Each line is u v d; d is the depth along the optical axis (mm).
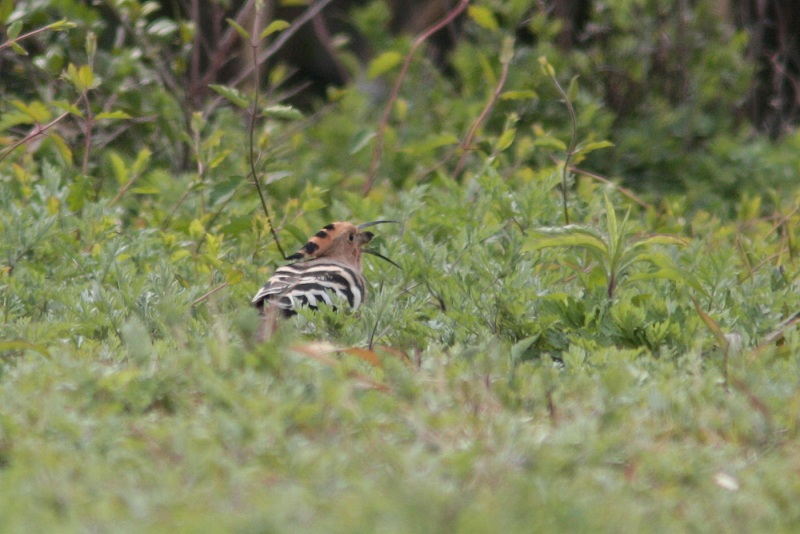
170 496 5305
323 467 5660
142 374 6973
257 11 12453
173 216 13734
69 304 9555
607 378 7020
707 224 14844
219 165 14664
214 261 11016
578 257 11453
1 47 12586
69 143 15844
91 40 13375
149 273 10438
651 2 20312
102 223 11875
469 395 7023
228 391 6512
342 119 19484
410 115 19484
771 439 6605
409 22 25672
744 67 20562
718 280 10062
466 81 19344
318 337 8930
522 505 5258
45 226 11219
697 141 19984
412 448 5926
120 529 4949
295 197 16406
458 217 12500
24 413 6395
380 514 5086
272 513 5012
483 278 10383
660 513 5484
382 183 17391
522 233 11406
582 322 9289
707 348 8758
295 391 6547
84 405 6594
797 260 11812
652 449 6293
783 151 19938
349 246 11836
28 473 5594
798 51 23938
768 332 9125
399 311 9484
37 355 7820
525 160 17672
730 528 5422
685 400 6922
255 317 7504
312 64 28250
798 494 5852
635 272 10781
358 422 6309
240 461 5855
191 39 17125
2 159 13492
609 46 20219
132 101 16656
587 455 6043
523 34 22266
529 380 7418
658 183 18828
